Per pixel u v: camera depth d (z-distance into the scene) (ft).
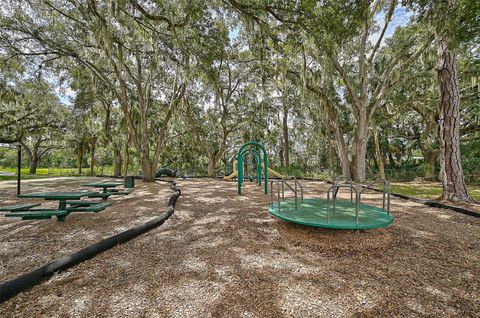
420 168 52.47
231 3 20.25
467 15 13.17
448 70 18.06
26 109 55.06
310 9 16.85
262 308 5.27
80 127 57.16
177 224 12.01
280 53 28.84
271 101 59.67
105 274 6.80
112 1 19.70
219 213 14.37
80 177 48.37
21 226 11.48
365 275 6.79
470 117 47.98
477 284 6.29
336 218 9.69
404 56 37.19
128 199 19.48
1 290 5.37
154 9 27.17
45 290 5.95
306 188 29.32
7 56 34.91
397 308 5.25
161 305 5.37
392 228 11.01
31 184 31.78
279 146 82.64
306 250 8.63
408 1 15.15
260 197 20.93
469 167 44.55
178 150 73.46
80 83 45.57
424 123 50.96
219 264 7.49
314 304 5.41
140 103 36.60
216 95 52.11
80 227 11.37
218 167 75.61
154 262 7.61
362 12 16.19
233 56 47.09
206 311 5.16
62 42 32.50
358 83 42.68
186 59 30.37
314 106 47.50
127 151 53.16
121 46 30.42
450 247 8.93
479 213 13.53
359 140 38.09
